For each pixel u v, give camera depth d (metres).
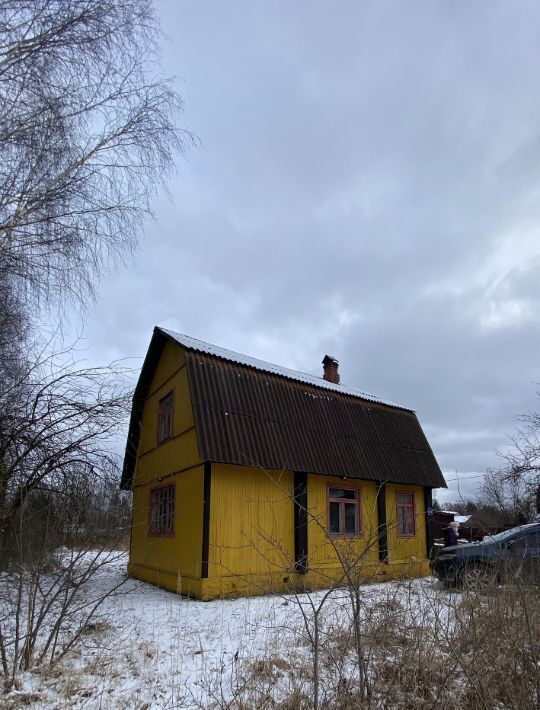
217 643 7.34
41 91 6.95
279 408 13.92
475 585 5.43
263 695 5.07
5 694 5.36
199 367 12.95
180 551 12.88
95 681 5.88
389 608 5.62
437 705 4.55
